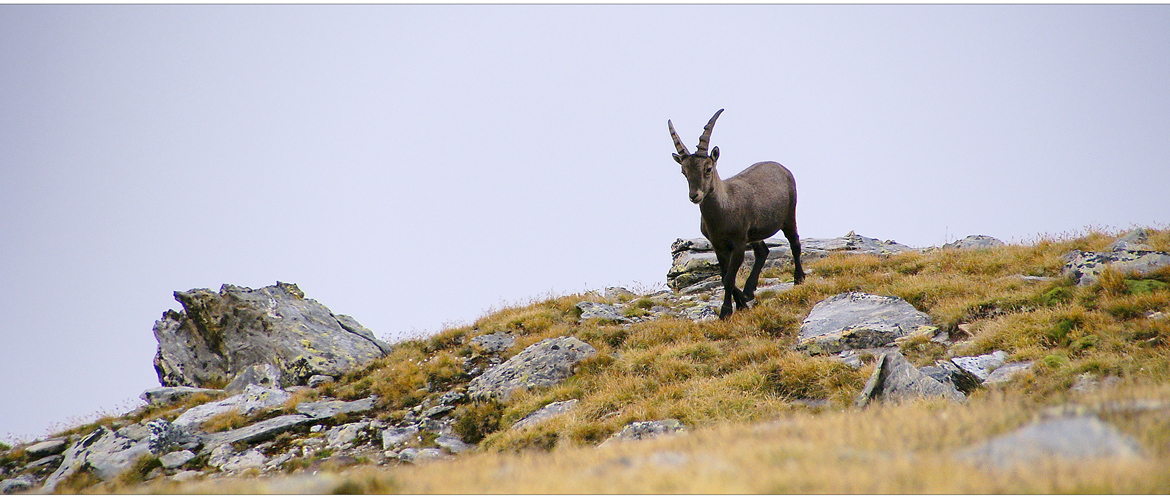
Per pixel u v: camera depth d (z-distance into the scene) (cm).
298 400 5538
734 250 5688
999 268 5878
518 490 2084
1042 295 4716
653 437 3541
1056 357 3731
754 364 4547
